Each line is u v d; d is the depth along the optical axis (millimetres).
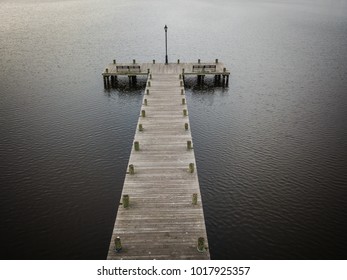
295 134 28688
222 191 21734
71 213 19797
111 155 25625
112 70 40312
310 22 82500
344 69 46844
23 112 32406
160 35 68375
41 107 33656
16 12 93688
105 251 17391
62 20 83188
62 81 41219
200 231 15492
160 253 14383
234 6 109625
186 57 53219
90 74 44062
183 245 14766
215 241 17938
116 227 15695
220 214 19797
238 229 18719
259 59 51875
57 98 36031
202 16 90875
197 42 62844
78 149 26297
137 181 19109
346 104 34906
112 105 34562
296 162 24719
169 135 24500
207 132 29219
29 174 23125
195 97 36844
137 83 41312
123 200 16812
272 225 18969
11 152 25625
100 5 109375
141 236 15203
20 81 40875
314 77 43469
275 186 22125
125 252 14406
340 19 86438
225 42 62906
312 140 27688
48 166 24062
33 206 20250
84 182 22500
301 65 48688
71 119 31250
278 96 37062
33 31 70125
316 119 31469
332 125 30266
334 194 21359
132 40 63938
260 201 20828
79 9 100500
